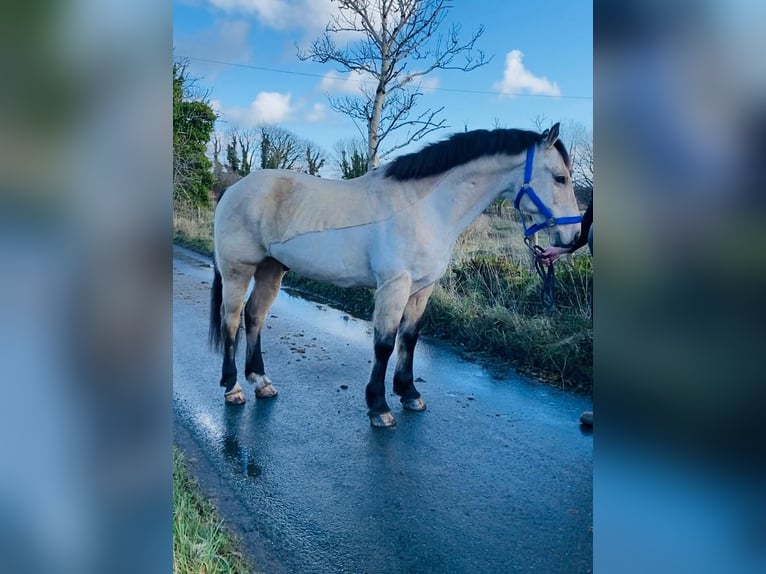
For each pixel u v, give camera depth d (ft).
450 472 7.60
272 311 16.39
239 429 8.96
